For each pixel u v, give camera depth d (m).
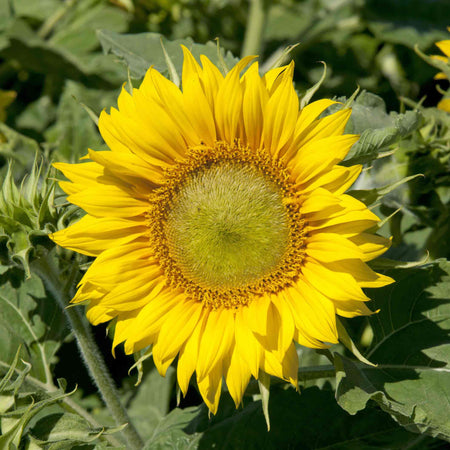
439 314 1.25
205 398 1.20
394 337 1.25
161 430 1.31
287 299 1.21
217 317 1.22
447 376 1.22
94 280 1.21
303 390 1.29
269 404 1.29
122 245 1.23
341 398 1.19
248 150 1.22
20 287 1.33
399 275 1.25
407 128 1.25
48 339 1.33
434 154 1.31
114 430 1.21
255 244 1.22
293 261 1.22
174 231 1.23
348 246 1.18
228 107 1.21
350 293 1.19
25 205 1.22
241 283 1.22
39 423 1.21
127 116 1.21
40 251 1.23
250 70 1.20
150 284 1.23
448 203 1.38
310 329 1.20
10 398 1.20
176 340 1.22
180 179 1.23
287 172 1.22
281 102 1.19
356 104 1.30
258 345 1.20
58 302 1.32
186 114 1.21
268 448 1.28
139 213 1.23
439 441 1.33
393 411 1.20
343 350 1.34
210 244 1.22
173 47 1.35
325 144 1.19
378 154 1.21
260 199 1.22
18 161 1.44
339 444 1.27
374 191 1.20
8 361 1.32
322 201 1.19
